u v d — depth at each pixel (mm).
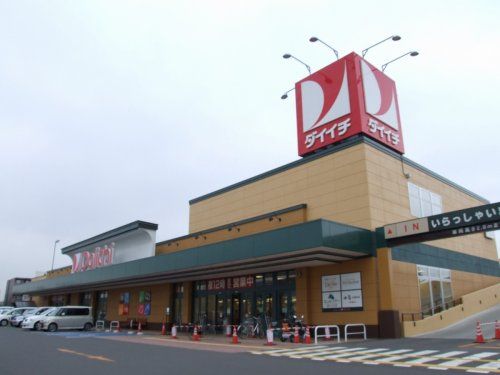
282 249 21531
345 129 26125
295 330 20641
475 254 33781
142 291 39625
